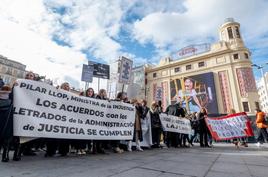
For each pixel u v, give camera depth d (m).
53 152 4.55
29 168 2.99
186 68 32.91
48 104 4.02
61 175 2.61
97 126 4.88
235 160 4.33
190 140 9.41
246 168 3.37
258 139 9.17
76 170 2.94
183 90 31.58
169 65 34.88
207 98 28.48
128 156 4.71
